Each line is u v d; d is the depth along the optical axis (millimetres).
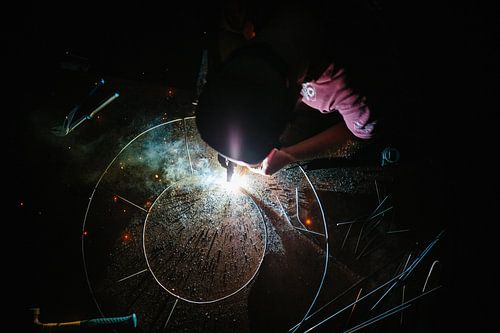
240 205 2457
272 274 2334
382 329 2246
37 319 2014
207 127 1033
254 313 2248
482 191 2637
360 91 1653
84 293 2229
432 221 2572
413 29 2639
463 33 2828
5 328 2037
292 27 1111
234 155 1079
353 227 2531
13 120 2559
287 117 1053
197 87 2787
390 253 2477
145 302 2221
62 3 2850
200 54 2879
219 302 2244
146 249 2322
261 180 2572
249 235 2396
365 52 1525
